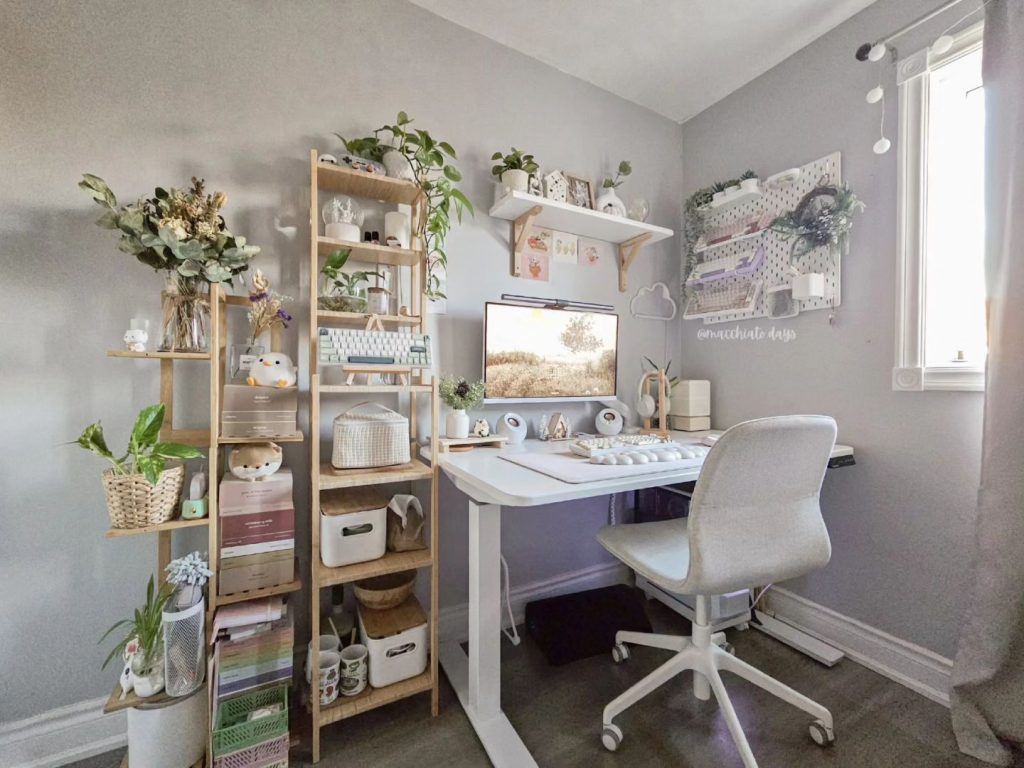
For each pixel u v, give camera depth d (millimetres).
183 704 980
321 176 1293
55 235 1106
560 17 1609
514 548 1770
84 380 1136
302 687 1311
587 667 1479
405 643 1240
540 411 1847
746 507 995
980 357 1291
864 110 1514
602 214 1722
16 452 1077
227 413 1086
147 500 965
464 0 1541
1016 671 1075
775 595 1753
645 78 1919
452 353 1633
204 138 1260
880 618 1461
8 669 1075
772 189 1786
